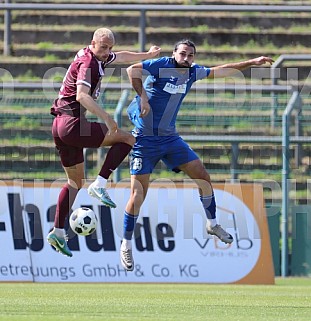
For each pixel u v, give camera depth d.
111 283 42.16
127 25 68.19
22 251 42.44
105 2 70.31
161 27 67.81
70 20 68.00
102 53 28.17
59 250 30.80
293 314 25.97
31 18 67.88
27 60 63.56
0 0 67.19
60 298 31.84
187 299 32.09
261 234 43.31
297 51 66.19
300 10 54.19
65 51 65.25
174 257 42.56
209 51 65.38
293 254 46.91
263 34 67.50
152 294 34.81
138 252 42.50
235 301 31.25
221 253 42.88
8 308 26.83
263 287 40.69
